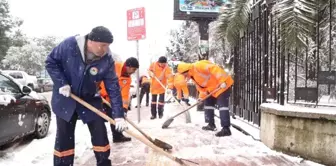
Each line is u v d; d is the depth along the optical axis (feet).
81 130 24.81
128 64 20.33
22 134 19.52
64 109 12.57
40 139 22.06
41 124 22.47
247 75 25.99
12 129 18.11
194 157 16.62
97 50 11.96
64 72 12.55
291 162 15.75
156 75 31.55
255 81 24.30
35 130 21.70
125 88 20.99
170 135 22.16
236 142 19.86
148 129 24.59
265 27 21.86
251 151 17.63
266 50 21.80
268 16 21.79
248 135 21.90
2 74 19.65
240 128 23.93
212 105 24.11
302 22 15.55
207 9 37.65
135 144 19.69
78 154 17.46
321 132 15.56
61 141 12.89
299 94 17.87
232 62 31.91
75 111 12.89
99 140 13.17
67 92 12.13
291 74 23.16
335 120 15.07
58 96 12.59
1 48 142.00
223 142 19.92
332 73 16.67
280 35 16.40
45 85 102.68
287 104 18.69
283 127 17.08
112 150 18.34
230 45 26.37
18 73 77.36
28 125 20.38
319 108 16.70
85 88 12.67
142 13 27.45
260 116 21.29
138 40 27.78
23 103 19.62
